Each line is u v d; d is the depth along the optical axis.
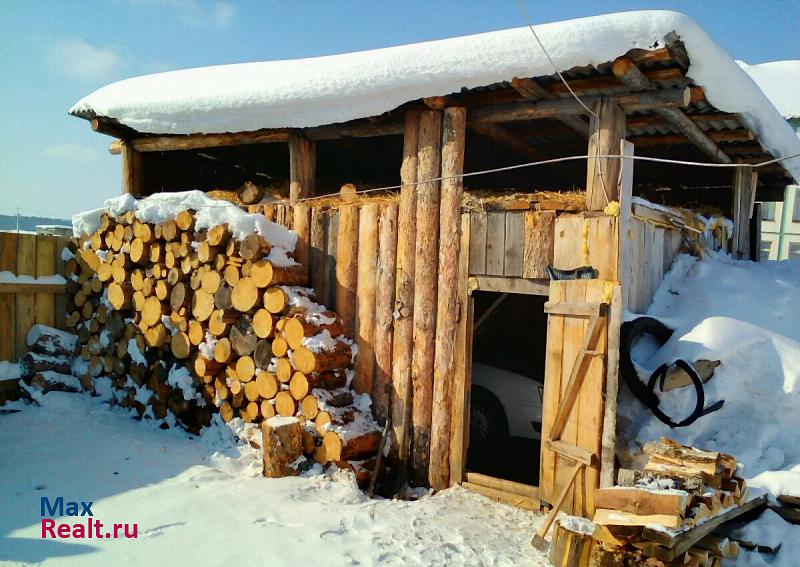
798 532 3.82
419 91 5.26
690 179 8.35
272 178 10.26
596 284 4.35
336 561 3.76
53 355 7.66
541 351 7.32
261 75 6.28
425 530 4.31
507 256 5.09
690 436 4.34
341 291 6.07
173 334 6.66
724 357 4.53
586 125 6.20
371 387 5.84
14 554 3.71
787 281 6.03
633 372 4.39
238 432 6.03
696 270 5.76
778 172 7.95
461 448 5.30
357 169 9.50
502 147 8.24
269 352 5.88
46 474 5.18
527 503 4.84
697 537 3.35
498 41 4.84
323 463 5.41
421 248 5.55
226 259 6.18
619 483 3.79
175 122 6.82
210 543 3.95
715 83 4.67
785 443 4.48
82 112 7.61
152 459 5.68
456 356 5.36
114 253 7.35
